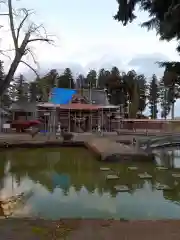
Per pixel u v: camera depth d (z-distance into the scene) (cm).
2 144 2748
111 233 489
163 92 9725
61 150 2730
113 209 923
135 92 7712
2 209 904
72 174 1538
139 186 1266
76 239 461
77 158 2177
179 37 1043
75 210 904
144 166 1802
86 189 1207
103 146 2308
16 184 1302
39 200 1027
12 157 2233
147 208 926
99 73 10081
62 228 512
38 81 1194
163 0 992
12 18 959
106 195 1108
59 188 1223
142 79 9956
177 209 925
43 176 1487
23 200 1025
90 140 2959
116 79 7975
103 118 4994
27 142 2895
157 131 4719
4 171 1627
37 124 4812
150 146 2053
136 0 1090
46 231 495
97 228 516
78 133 4241
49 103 4534
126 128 5728
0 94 888
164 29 1004
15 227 515
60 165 1834
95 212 881
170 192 1159
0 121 4619
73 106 4659
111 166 1792
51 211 890
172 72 1188
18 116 5575
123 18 1138
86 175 1510
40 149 2809
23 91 6103
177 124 5022
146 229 511
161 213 877
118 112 5162
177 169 1689
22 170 1667
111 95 8081
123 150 2066
